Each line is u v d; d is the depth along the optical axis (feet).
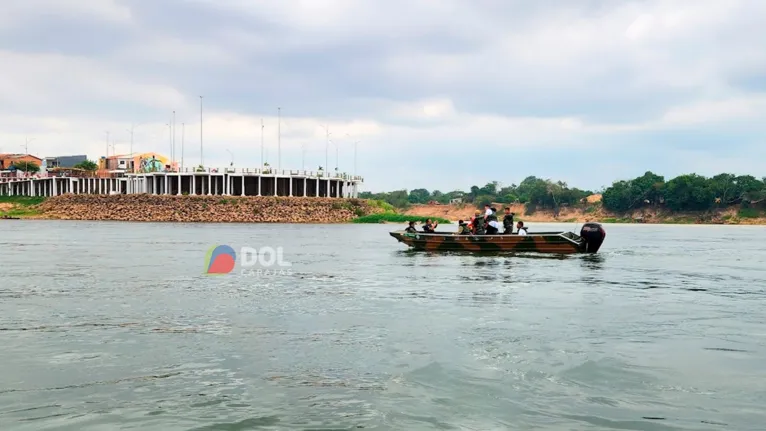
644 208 516.73
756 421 27.27
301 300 57.57
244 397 30.07
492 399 29.89
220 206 371.35
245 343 40.27
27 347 39.06
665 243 167.02
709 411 28.45
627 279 74.84
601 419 27.45
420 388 31.42
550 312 51.42
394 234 122.21
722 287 68.13
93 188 436.35
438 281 71.97
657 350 38.65
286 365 35.32
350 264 93.56
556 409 28.68
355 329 44.52
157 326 45.52
